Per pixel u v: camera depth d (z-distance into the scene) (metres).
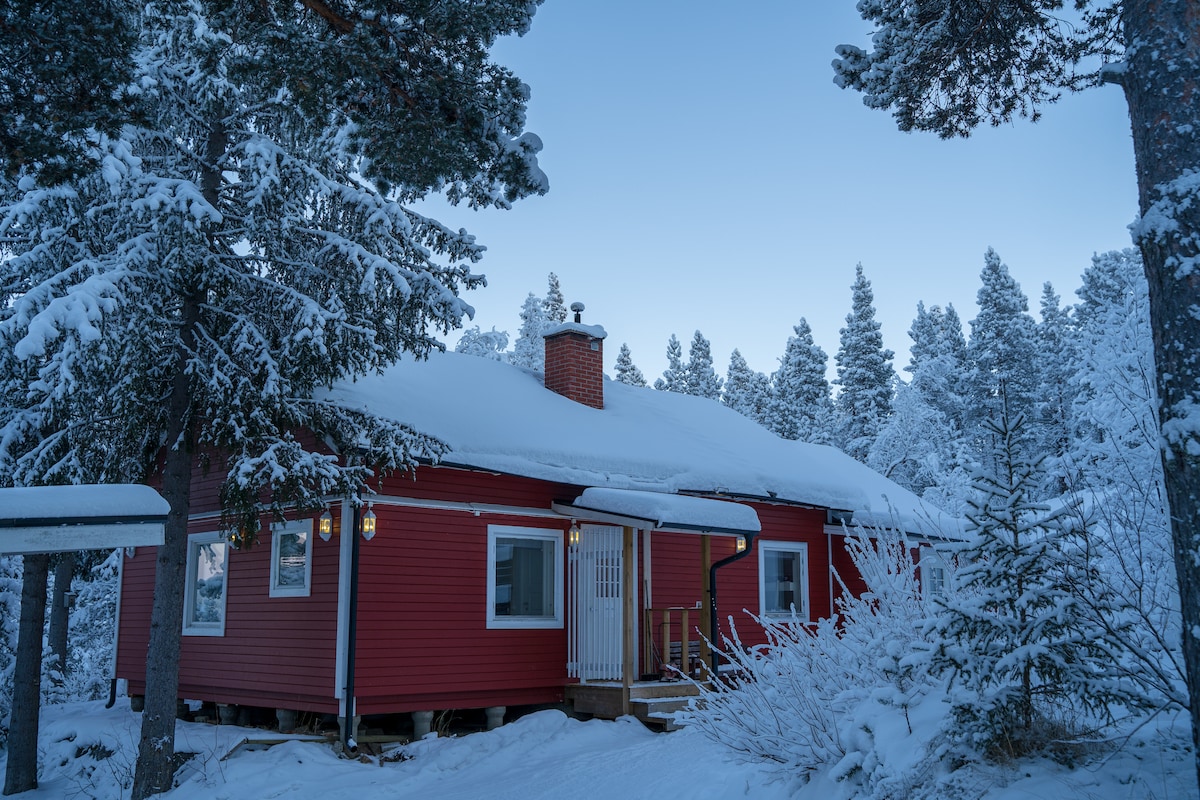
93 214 11.16
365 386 14.86
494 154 9.19
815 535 20.23
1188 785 5.23
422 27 8.44
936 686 6.83
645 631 16.09
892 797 5.94
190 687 15.87
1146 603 6.43
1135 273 35.00
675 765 9.64
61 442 12.00
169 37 11.74
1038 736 6.11
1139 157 5.44
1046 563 6.18
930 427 40.06
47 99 8.12
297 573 14.13
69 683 26.80
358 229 12.16
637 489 16.09
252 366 11.54
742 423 23.39
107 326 10.05
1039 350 53.25
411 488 13.91
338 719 13.37
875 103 10.12
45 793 13.21
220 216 10.73
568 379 19.22
